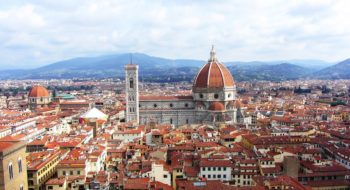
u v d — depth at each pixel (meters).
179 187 156.75
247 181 182.88
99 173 172.75
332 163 196.00
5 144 125.56
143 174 178.25
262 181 163.25
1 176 116.75
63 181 158.75
